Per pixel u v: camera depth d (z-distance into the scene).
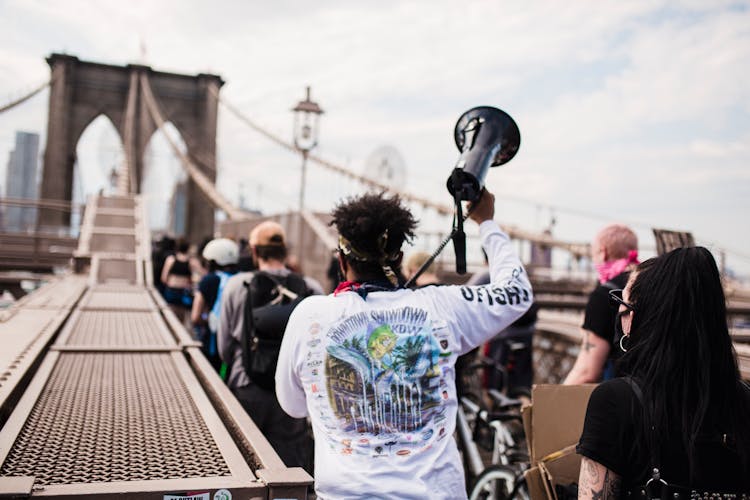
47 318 4.39
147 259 11.39
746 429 1.52
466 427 4.15
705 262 1.57
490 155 1.93
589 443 1.56
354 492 1.62
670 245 3.75
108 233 15.75
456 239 1.86
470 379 6.20
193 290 8.98
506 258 1.99
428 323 1.78
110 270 10.78
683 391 1.51
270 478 1.58
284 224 12.73
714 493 1.49
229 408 2.27
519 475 3.34
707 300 1.55
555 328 6.71
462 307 1.83
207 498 1.53
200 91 62.19
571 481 2.16
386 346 1.74
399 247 1.87
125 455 1.77
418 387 1.72
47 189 58.00
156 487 1.52
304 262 11.10
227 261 5.15
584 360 3.07
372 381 1.71
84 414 2.15
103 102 60.78
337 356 1.74
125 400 2.35
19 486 1.45
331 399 1.72
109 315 4.91
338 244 1.89
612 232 3.29
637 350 1.62
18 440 1.86
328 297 1.83
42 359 3.06
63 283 9.02
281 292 3.41
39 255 16.91
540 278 15.36
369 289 1.82
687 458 1.49
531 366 5.79
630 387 1.56
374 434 1.68
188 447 1.85
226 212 28.33
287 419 3.45
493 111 1.98
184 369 2.86
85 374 2.76
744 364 3.28
